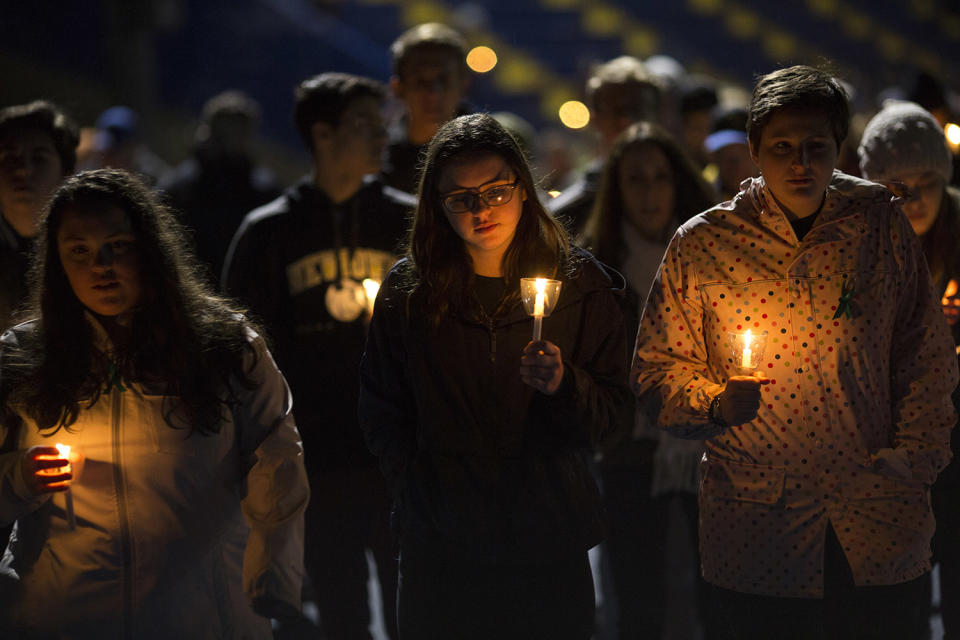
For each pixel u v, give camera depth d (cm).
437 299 874
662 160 1261
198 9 4672
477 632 888
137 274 858
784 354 866
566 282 884
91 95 3844
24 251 1168
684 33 5334
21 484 809
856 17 5322
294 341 1247
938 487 1099
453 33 1514
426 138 1509
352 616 1238
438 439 878
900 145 1062
